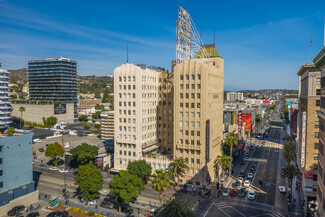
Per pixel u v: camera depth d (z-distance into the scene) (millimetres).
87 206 79000
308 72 85375
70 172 116250
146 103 112500
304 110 94500
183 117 97438
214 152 103750
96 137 199250
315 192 79375
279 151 157625
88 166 80375
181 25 111375
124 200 74188
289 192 86250
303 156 86688
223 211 76750
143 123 110812
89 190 77062
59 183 101500
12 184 79250
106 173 113750
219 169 108500
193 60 103500
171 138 119062
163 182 74250
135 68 106562
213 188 93625
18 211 76250
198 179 95312
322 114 48094
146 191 93062
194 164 96438
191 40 119062
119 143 112125
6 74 195125
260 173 113625
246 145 165000
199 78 93750
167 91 118250
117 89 110812
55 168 120688
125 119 110312
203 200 85188
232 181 103438
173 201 55156
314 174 83500
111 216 72688
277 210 77125
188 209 55188
